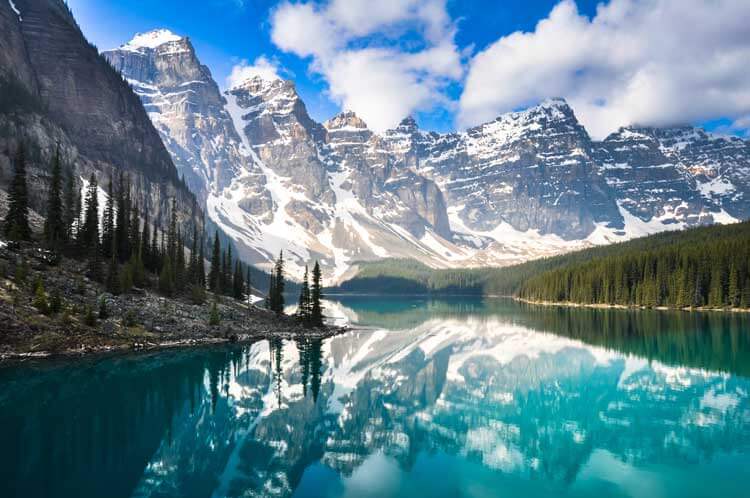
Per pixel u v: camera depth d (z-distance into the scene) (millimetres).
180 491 33969
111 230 114250
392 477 36938
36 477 35219
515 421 51125
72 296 87188
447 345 107688
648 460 40062
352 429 48625
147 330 87938
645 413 53219
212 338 95625
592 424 49781
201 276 135000
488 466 39156
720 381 68188
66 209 133625
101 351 76750
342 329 134125
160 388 61219
